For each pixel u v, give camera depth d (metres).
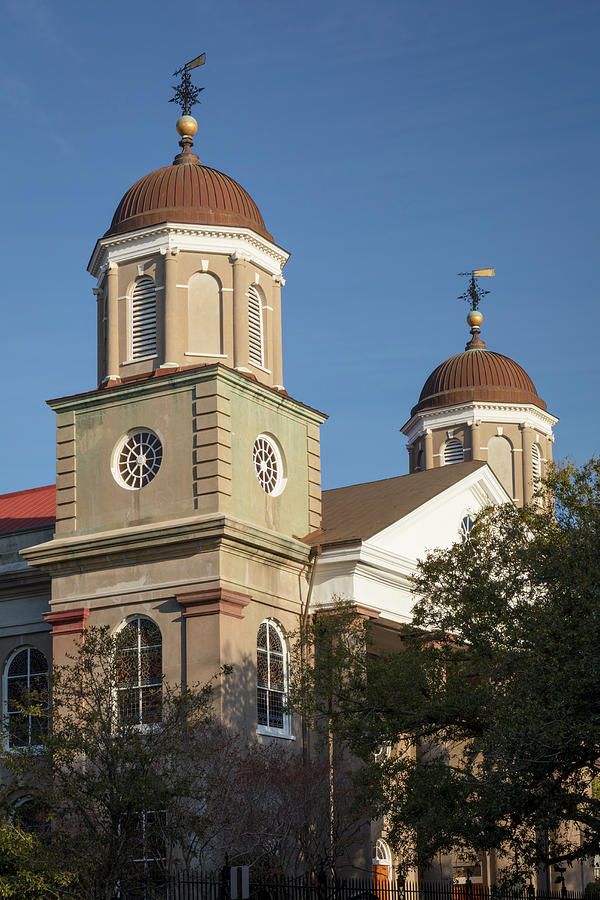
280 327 43.44
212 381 39.34
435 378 60.56
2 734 33.66
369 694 33.62
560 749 28.50
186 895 31.58
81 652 33.38
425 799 30.88
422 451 60.06
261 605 39.38
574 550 31.75
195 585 37.97
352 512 45.00
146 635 38.41
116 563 39.56
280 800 34.91
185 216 41.62
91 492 40.84
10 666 43.00
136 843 31.53
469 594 33.06
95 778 31.28
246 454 40.25
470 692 32.06
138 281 42.25
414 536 43.69
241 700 37.56
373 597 41.41
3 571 43.19
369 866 37.72
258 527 39.09
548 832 33.38
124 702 32.94
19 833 30.38
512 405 58.56
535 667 29.83
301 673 36.03
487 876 43.53
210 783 32.88
